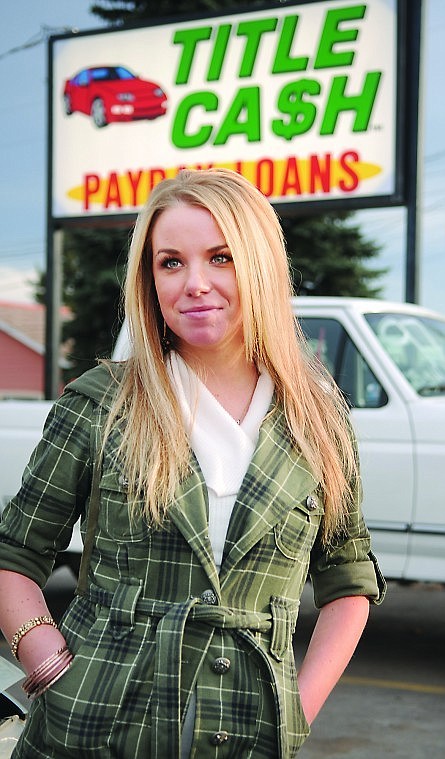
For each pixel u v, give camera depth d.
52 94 10.27
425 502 4.43
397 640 5.53
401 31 8.62
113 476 1.36
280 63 9.14
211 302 1.40
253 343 1.40
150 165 9.82
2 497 5.11
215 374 1.46
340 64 8.87
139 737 1.27
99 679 1.29
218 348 1.44
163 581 1.32
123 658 1.29
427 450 4.45
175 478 1.33
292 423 1.43
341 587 1.56
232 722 1.29
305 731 1.36
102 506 1.37
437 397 4.68
